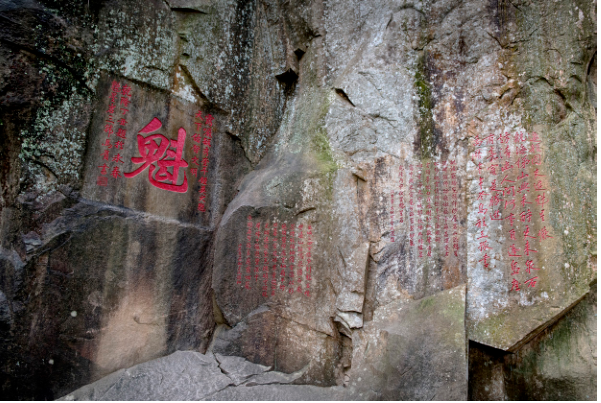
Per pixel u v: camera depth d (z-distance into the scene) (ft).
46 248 9.36
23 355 8.97
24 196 9.29
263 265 11.71
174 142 11.44
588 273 9.91
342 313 11.37
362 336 11.12
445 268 11.15
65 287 9.50
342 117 12.75
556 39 11.10
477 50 11.93
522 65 11.38
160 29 11.41
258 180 12.35
